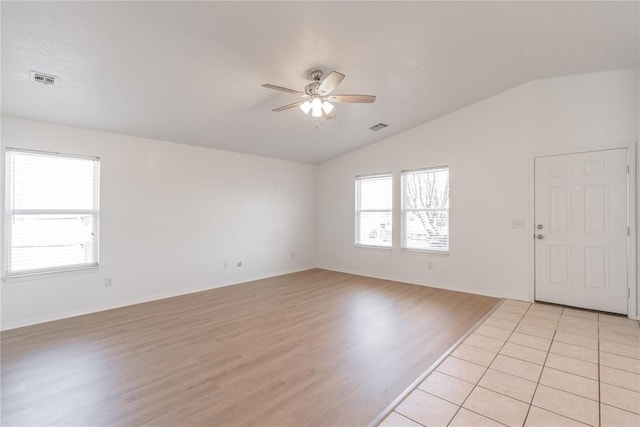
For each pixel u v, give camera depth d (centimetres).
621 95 359
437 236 509
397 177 550
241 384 225
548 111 400
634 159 350
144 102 345
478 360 257
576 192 384
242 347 286
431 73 359
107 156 404
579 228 382
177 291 467
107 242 402
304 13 240
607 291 366
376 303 419
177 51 266
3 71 264
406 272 541
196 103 361
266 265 590
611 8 256
